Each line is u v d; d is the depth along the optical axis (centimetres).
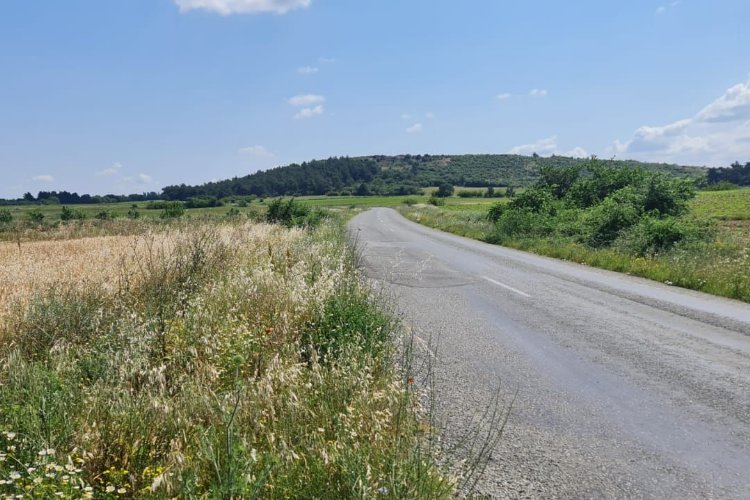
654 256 1542
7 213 4241
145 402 379
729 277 1118
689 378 560
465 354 638
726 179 13225
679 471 372
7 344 544
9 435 311
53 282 800
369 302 751
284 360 475
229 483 268
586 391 523
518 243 2122
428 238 2600
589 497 339
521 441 416
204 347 491
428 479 306
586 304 945
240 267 884
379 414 366
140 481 307
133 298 692
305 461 306
